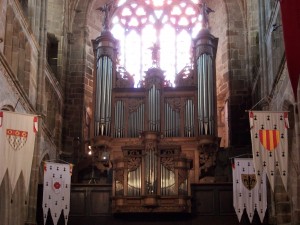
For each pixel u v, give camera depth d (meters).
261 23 39.00
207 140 40.00
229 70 45.75
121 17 49.50
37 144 35.47
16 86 31.47
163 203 35.34
